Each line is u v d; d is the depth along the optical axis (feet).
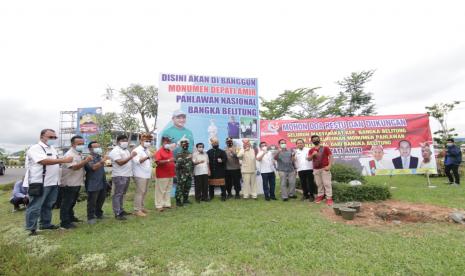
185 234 17.80
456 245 14.92
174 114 32.89
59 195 27.76
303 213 22.40
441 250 14.29
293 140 37.09
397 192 30.86
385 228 18.25
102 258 14.51
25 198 28.32
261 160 29.32
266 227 18.74
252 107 35.09
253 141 34.53
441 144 62.18
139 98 81.56
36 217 18.99
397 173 35.50
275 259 13.80
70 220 21.93
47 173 19.42
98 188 22.18
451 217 19.69
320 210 23.54
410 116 35.94
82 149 21.57
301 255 14.12
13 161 140.67
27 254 15.43
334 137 36.65
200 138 33.24
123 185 22.85
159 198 26.27
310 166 28.60
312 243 15.61
